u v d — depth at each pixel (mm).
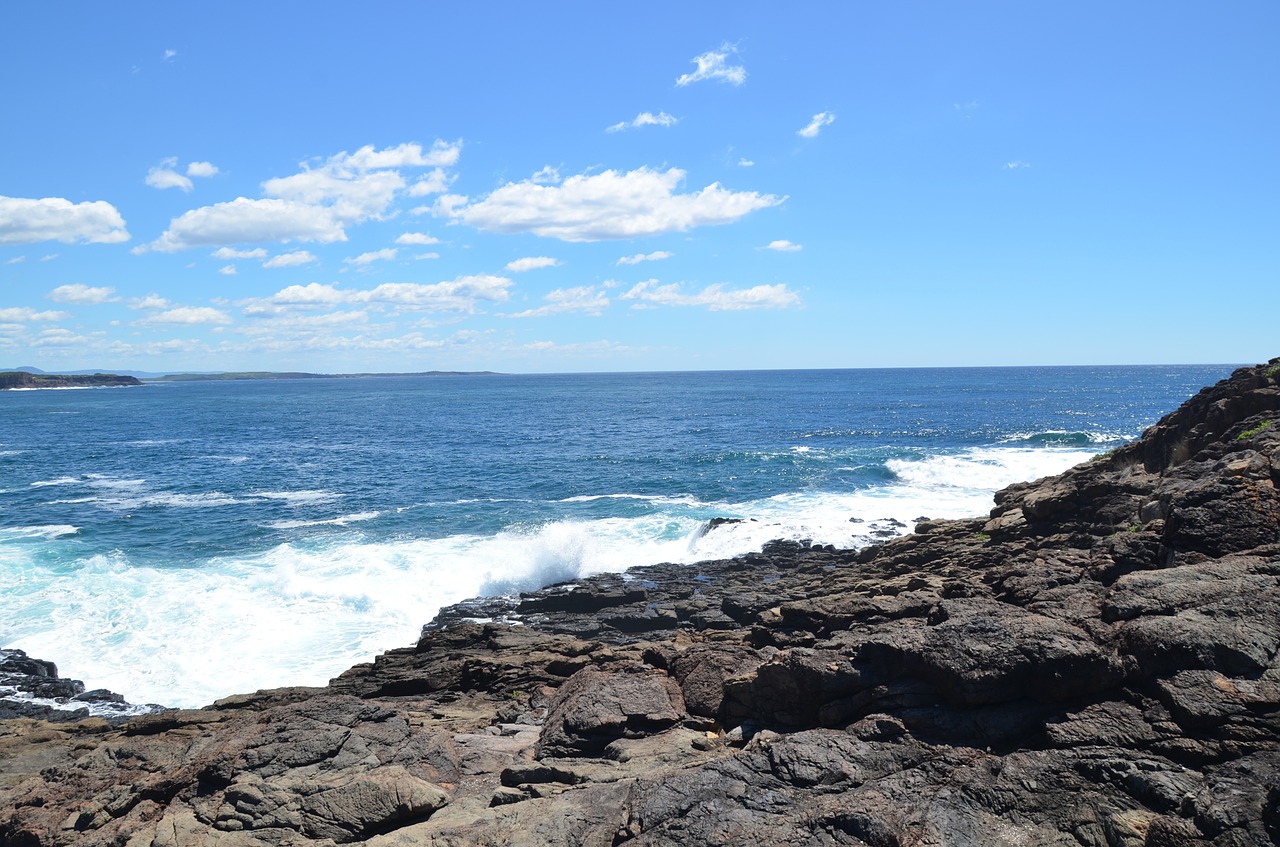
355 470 55812
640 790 8914
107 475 55375
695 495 43500
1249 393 20750
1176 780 7531
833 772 8688
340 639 23500
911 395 143000
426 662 19500
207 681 20859
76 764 11906
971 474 46656
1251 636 8812
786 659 10820
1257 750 7656
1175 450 21797
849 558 29203
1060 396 134750
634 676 13102
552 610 25906
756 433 78000
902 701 9641
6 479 53844
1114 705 8727
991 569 17109
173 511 41594
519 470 54344
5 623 24469
